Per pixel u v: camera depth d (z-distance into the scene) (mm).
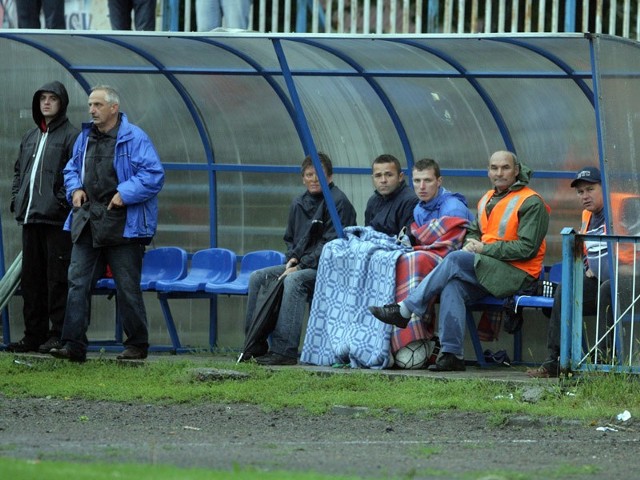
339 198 41875
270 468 24656
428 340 39156
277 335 40469
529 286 38969
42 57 46781
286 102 46344
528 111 44031
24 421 31609
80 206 40719
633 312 34000
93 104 40781
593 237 33844
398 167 41875
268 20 57375
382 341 38750
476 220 40281
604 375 33625
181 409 33594
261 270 42312
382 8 55406
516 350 42594
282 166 47188
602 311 35688
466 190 45594
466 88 44344
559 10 54812
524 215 38656
